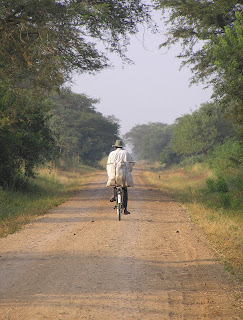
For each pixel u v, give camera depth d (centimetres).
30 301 976
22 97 3722
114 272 1230
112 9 3250
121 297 1005
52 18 3067
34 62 3294
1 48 3138
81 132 13462
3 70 3394
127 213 2277
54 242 1673
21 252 1497
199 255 1459
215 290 1066
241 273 1220
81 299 990
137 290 1062
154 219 2322
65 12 3014
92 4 3150
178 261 1373
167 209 2767
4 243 1659
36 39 3128
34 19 3072
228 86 2830
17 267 1288
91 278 1166
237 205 2761
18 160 3716
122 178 2172
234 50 2670
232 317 882
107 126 13775
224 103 3078
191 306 948
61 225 2111
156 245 1622
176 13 3819
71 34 3219
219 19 3591
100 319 867
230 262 1352
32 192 3712
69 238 1758
